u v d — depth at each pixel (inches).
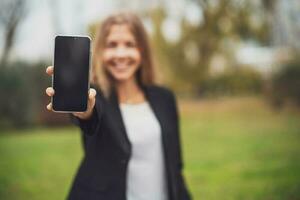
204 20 237.6
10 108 243.8
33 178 180.7
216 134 223.6
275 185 165.2
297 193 161.0
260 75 238.5
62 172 187.0
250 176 173.5
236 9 236.4
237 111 238.1
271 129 225.9
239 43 238.4
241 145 208.5
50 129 247.6
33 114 247.0
